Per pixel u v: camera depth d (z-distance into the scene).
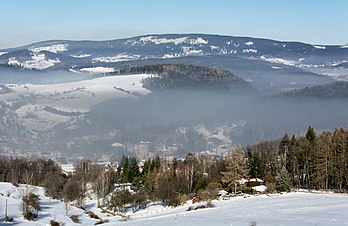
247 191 108.00
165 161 158.25
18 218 82.75
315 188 115.25
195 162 146.12
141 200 108.19
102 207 112.81
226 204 91.31
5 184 117.81
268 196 98.88
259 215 72.38
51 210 93.75
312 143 120.50
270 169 130.00
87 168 170.00
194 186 119.88
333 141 117.56
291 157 121.81
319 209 76.19
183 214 81.31
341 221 63.31
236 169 110.81
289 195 99.00
